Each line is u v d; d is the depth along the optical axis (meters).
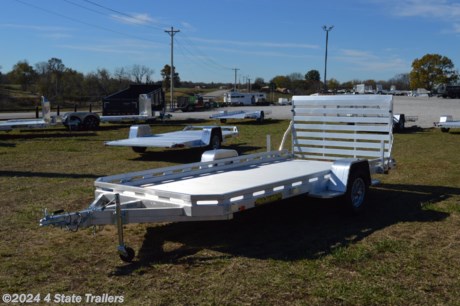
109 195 5.17
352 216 5.99
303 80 104.94
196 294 3.77
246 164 7.31
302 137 7.93
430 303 3.58
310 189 5.68
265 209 6.39
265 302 3.62
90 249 4.84
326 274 4.13
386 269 4.23
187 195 4.53
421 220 5.83
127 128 21.78
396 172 9.31
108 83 61.53
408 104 45.09
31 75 66.38
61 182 8.48
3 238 5.20
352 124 7.30
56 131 20.02
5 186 8.08
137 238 5.19
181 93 90.06
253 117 24.16
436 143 14.50
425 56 103.12
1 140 16.14
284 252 4.71
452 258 4.50
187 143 11.30
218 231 5.45
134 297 3.74
